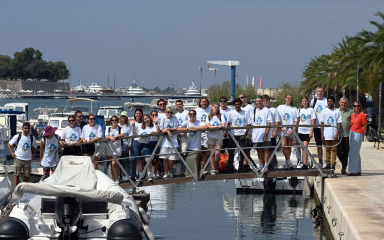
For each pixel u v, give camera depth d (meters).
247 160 16.97
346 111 17.53
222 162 17.33
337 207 13.51
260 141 17.06
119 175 17.25
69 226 10.40
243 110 17.30
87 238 10.76
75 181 12.13
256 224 16.88
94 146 17.05
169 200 20.95
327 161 17.56
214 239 14.95
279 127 16.62
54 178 12.29
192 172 16.84
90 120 17.03
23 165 17.61
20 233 10.54
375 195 14.39
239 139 17.31
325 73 53.44
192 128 16.34
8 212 12.88
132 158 17.09
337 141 17.59
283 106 17.56
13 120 34.00
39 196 11.70
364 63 34.81
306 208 19.33
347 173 17.75
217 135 16.83
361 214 12.28
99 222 11.09
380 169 19.25
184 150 17.03
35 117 54.69
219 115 16.75
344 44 48.69
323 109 17.75
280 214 18.31
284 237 15.27
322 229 16.25
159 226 16.58
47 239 10.61
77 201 10.55
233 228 16.33
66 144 16.56
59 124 37.19
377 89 37.44
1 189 15.53
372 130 29.92
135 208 12.10
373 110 33.72
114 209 11.45
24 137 17.62
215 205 19.78
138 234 10.66
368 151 25.55
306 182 25.14
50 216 11.11
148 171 17.00
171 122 16.80
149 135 16.42
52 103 168.62
